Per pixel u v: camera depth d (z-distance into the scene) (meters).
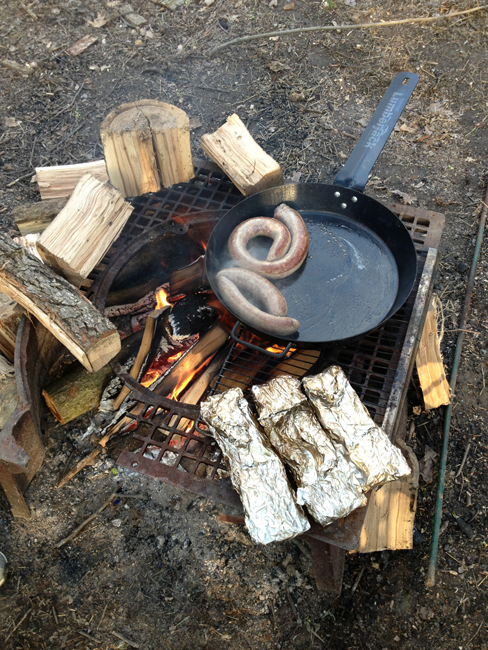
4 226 1.33
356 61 1.66
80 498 0.98
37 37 1.73
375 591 0.93
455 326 1.20
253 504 0.72
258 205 1.05
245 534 0.95
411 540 0.94
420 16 1.75
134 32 1.75
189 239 1.12
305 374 0.92
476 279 1.26
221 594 0.91
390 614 0.91
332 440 0.77
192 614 0.90
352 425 0.76
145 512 0.97
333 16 1.77
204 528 0.95
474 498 1.01
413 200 1.38
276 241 0.96
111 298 1.14
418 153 1.46
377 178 1.42
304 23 1.76
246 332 1.04
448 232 1.33
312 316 0.94
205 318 1.08
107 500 0.97
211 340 1.04
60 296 0.87
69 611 0.90
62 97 1.59
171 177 1.12
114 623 0.89
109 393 1.02
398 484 0.94
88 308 0.88
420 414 1.09
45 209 1.11
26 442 0.90
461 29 1.71
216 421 0.77
